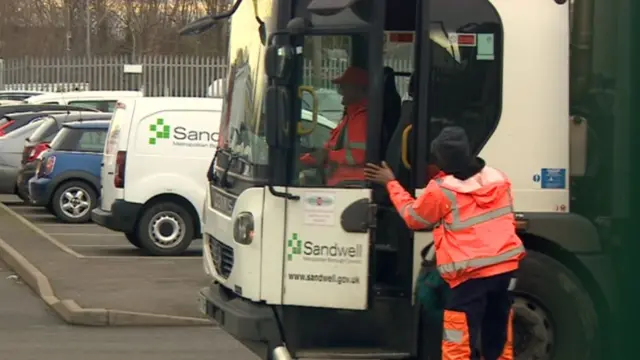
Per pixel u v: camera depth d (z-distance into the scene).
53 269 43.53
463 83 24.25
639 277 23.28
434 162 24.14
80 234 56.41
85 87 115.62
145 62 112.25
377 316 24.53
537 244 25.17
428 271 24.03
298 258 24.14
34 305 38.06
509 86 24.30
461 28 24.25
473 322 22.86
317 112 23.95
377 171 23.67
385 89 24.59
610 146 23.72
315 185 24.05
